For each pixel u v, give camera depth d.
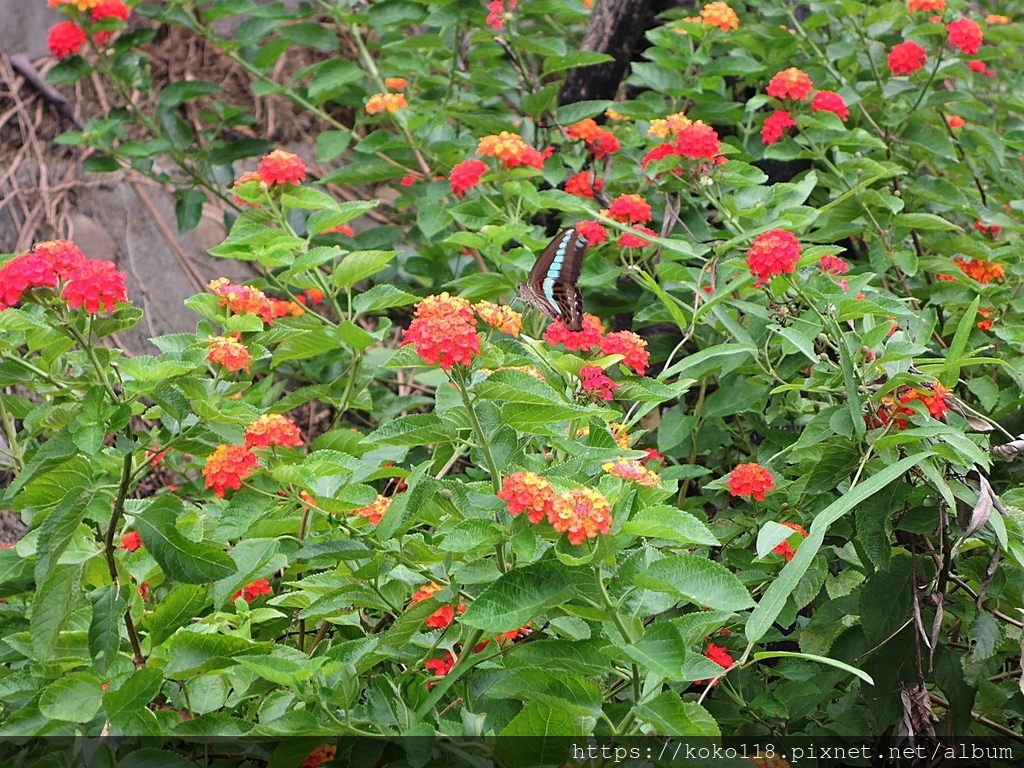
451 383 2.13
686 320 3.33
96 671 2.20
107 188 5.18
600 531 1.83
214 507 2.74
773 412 3.37
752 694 2.79
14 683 2.32
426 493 2.08
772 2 4.76
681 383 2.65
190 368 2.16
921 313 3.45
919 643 2.49
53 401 2.78
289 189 3.24
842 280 3.04
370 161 4.41
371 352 3.59
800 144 3.89
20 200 5.02
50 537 2.12
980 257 3.60
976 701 2.84
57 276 2.18
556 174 4.11
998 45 5.03
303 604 2.47
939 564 2.62
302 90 5.03
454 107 4.48
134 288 4.98
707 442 3.44
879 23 4.51
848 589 2.94
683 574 1.89
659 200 4.11
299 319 3.34
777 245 2.77
